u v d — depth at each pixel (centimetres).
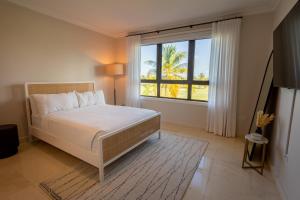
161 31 405
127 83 467
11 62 271
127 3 276
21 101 288
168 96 434
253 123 317
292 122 163
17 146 254
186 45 392
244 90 324
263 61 301
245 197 166
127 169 214
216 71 336
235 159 242
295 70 143
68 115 261
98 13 320
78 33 380
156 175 201
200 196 167
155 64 441
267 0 261
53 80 336
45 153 254
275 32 204
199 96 390
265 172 210
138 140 254
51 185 180
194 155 253
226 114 333
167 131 364
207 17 335
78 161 231
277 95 228
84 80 404
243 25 311
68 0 267
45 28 314
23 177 194
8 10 262
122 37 475
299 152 141
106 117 253
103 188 177
